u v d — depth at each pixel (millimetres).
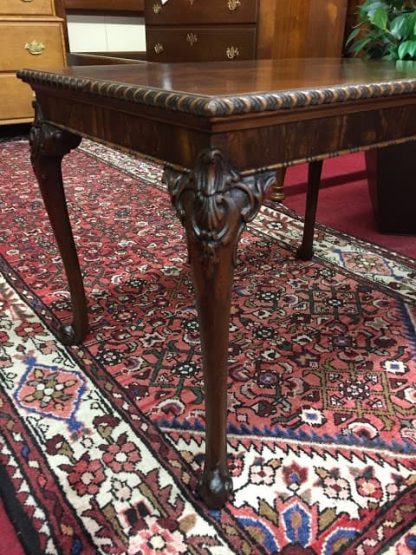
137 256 1463
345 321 1134
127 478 723
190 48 2129
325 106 557
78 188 2049
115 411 852
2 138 2898
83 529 648
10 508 674
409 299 1234
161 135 548
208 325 574
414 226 1624
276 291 1266
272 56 1874
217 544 630
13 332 1076
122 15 3424
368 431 814
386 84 608
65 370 955
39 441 786
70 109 723
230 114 463
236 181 515
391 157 1499
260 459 758
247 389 910
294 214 1814
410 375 950
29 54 2693
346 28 2197
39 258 1437
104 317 1140
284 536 640
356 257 1471
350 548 625
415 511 675
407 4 1483
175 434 805
